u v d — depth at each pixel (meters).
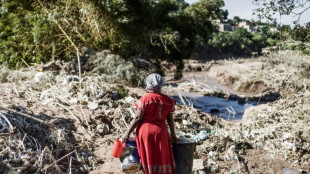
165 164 3.64
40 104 6.20
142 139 3.69
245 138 5.76
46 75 7.83
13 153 4.21
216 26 17.28
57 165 4.36
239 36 59.03
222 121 7.29
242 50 58.72
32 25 10.94
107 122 6.06
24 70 9.22
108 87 7.70
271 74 15.08
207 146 5.38
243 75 18.14
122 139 3.78
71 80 7.72
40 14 10.59
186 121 6.44
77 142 5.17
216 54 56.47
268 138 5.77
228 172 4.73
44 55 10.87
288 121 6.22
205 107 11.77
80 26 11.37
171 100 3.84
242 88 16.89
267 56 15.97
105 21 12.12
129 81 10.21
